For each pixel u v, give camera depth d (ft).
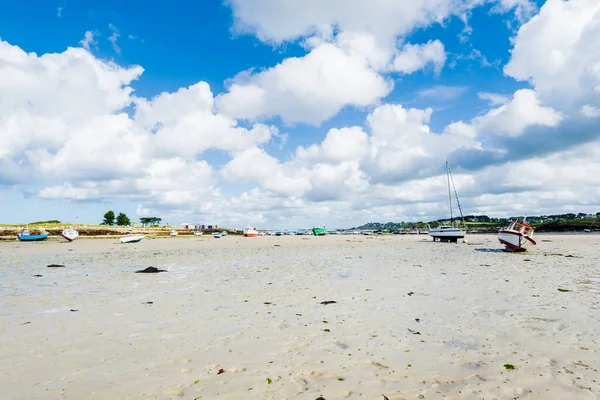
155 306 38.09
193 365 21.79
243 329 29.32
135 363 22.18
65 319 32.89
